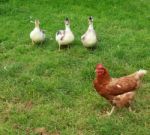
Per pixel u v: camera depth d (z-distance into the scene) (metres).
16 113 8.61
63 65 10.66
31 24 13.71
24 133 7.95
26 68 10.59
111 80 8.36
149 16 14.72
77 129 8.07
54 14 14.59
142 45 11.98
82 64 10.70
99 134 7.86
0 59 11.22
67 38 11.50
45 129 8.08
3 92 9.37
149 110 8.72
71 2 15.66
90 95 9.20
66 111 8.62
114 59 10.95
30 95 9.23
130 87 8.21
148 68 10.63
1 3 15.51
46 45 12.09
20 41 12.41
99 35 12.71
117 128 7.96
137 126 8.05
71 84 9.63
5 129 8.01
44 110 8.64
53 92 9.34
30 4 15.46
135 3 15.74
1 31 13.13
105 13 14.83
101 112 8.66
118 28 13.48
